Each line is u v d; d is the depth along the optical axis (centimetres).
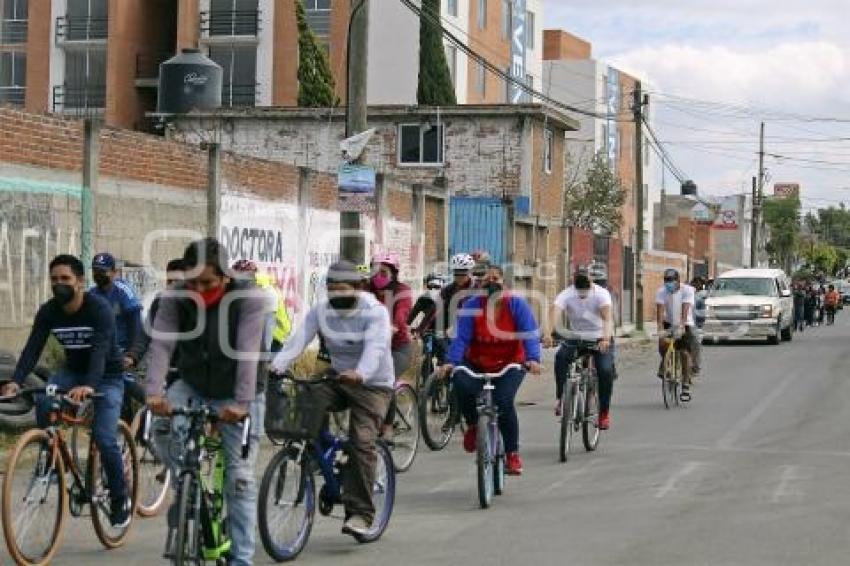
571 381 1798
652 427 2155
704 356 4003
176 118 4875
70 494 1128
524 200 4428
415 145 4706
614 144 9869
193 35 6538
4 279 1777
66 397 1068
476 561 1115
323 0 6538
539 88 8244
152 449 1337
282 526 1110
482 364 1469
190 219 2262
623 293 5797
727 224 12256
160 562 1116
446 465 1730
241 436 973
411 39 6719
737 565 1092
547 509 1383
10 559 1081
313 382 1126
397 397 1655
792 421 2238
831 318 6888
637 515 1340
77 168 1938
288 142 4775
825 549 1158
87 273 1947
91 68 6625
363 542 1194
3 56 6812
